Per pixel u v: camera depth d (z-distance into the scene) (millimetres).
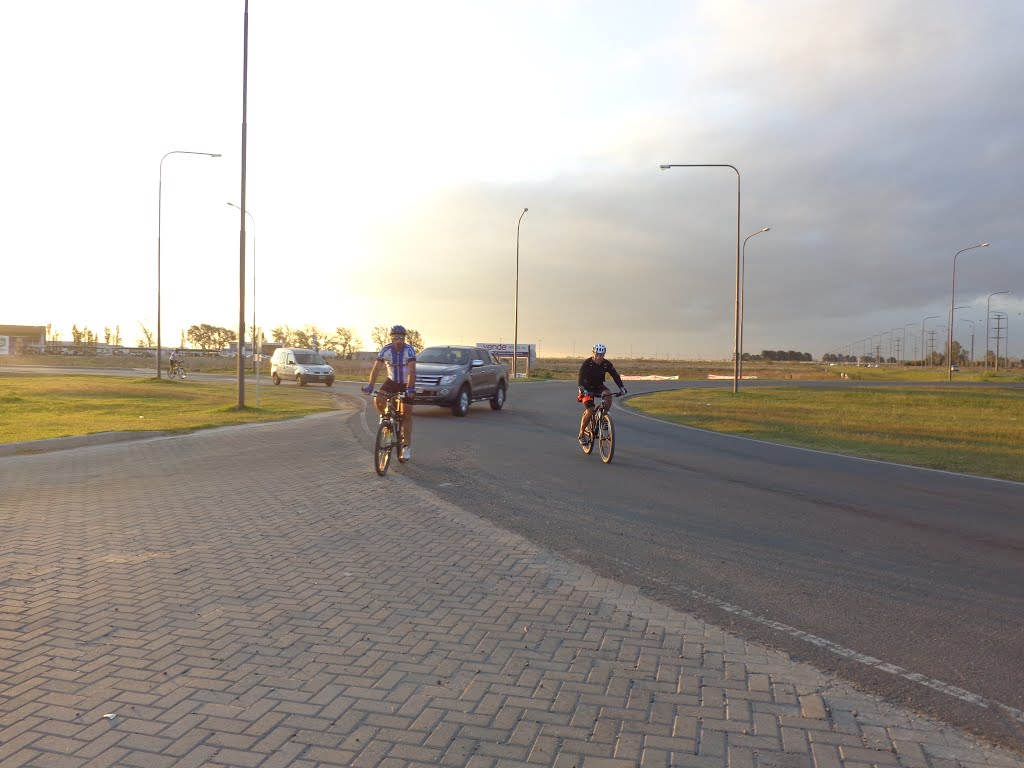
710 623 4844
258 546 6477
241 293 21922
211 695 3670
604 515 8141
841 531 7629
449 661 4121
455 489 9477
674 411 26906
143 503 8320
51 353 89875
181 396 27672
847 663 4238
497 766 3082
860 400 36625
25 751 3143
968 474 12367
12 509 7977
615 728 3414
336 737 3291
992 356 154875
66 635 4414
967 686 3965
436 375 20625
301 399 28797
